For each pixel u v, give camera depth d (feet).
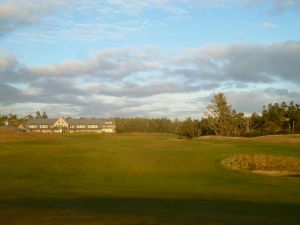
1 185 92.79
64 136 299.79
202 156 141.69
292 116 362.33
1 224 43.93
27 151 153.28
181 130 425.28
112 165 126.31
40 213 51.24
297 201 74.38
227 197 78.28
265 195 82.38
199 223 46.11
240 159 138.62
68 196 77.10
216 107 367.04
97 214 51.03
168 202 67.97
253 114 380.17
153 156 140.77
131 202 67.15
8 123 569.23
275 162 137.49
